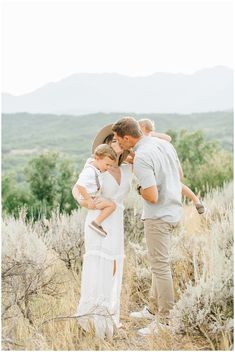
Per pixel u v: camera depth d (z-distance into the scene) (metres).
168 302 4.33
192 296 3.95
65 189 29.56
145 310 4.62
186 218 6.54
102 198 4.20
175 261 5.02
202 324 3.92
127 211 6.25
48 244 5.34
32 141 159.38
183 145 23.55
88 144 152.38
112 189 4.21
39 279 4.60
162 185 4.26
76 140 161.50
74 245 5.55
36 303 4.63
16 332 4.13
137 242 6.03
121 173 4.27
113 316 4.34
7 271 4.28
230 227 5.02
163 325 4.14
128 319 4.62
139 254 5.50
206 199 8.23
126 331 4.37
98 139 4.46
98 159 4.19
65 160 30.72
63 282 4.85
